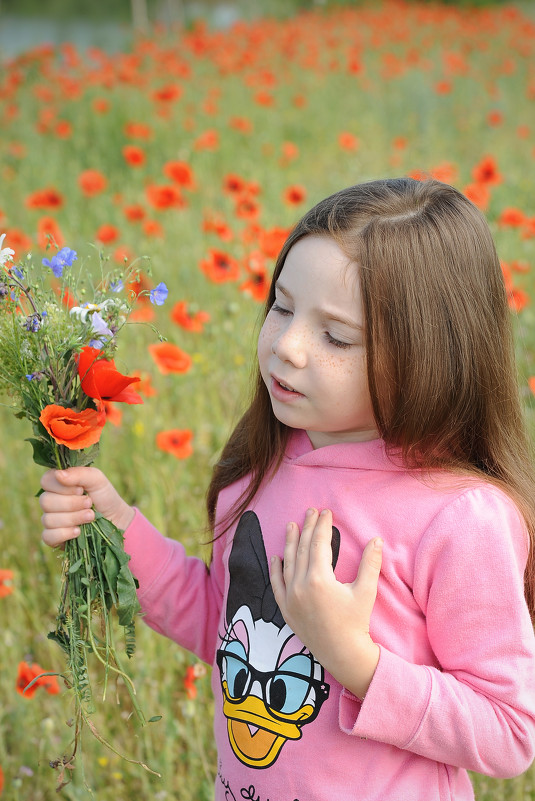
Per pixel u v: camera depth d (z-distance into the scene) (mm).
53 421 1122
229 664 1269
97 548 1260
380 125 8102
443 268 1183
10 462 2904
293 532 1209
